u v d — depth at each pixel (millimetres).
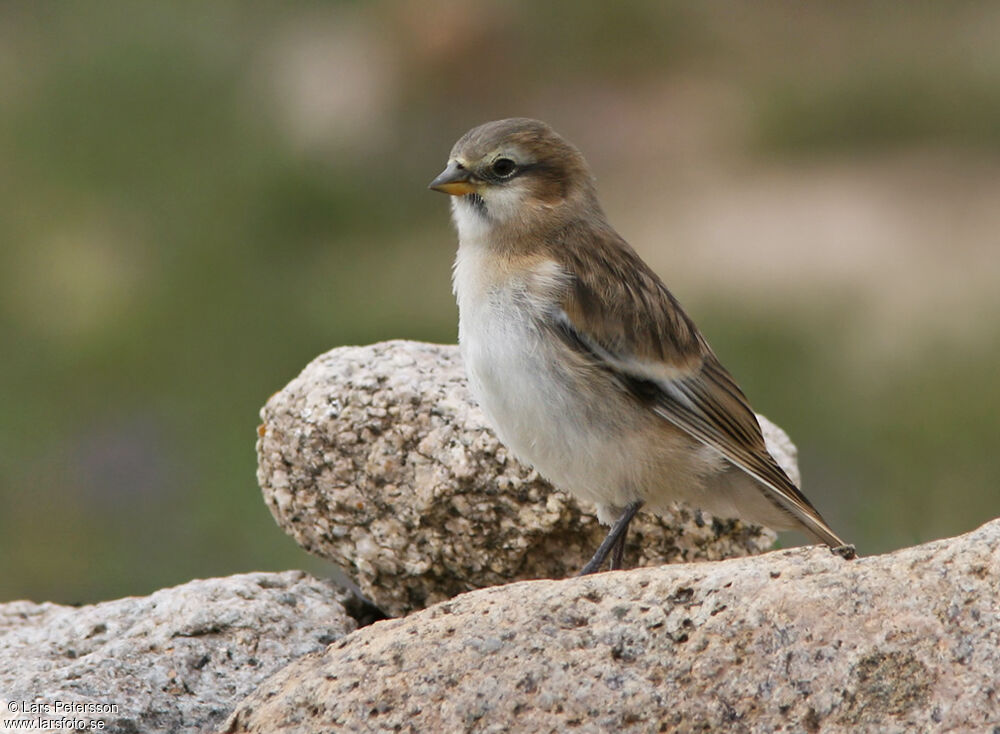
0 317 17625
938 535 13672
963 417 14898
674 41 24984
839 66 23844
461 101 23031
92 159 20953
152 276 18625
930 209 20219
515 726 5223
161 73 22641
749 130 22906
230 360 17062
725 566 5559
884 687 5012
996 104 22750
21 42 23219
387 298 18062
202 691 6750
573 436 7434
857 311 17219
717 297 17891
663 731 5133
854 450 14773
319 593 7879
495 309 7484
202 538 13570
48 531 13680
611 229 8203
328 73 22938
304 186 20547
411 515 7949
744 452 7570
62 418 15867
